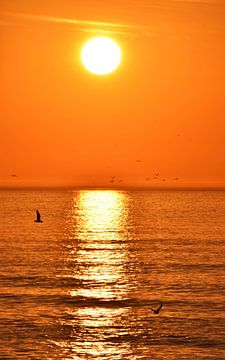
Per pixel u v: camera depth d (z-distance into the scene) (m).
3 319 188.88
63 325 184.12
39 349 167.00
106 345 170.50
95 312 197.62
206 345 169.50
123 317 192.12
